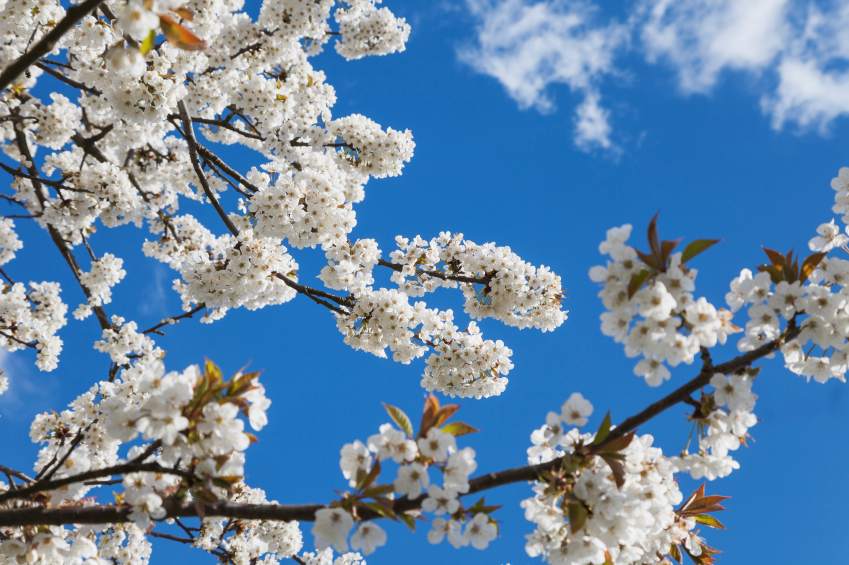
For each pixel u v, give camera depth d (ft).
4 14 23.72
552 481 11.15
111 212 30.66
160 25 12.83
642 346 11.09
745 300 12.07
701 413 11.50
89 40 24.09
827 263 12.25
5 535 14.70
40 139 29.19
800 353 11.94
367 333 28.53
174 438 10.95
